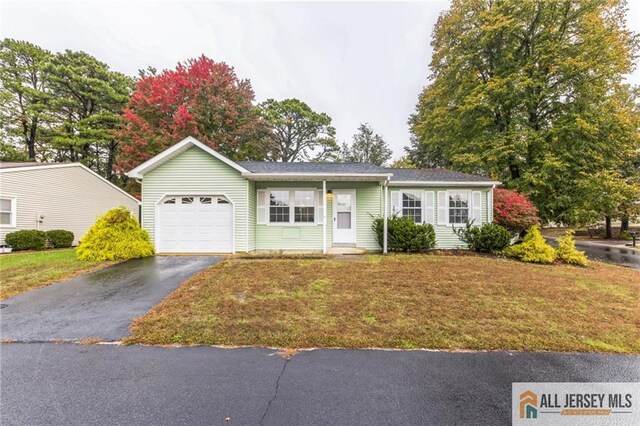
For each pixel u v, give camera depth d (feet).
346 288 19.70
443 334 13.17
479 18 51.42
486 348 12.00
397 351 11.71
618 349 12.05
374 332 13.32
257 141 74.43
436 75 63.36
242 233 34.83
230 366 10.49
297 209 37.65
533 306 16.84
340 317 14.96
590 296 18.93
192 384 9.38
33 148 77.15
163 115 67.97
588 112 45.34
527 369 10.48
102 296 18.06
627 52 45.47
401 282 21.22
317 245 37.42
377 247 38.06
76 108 78.23
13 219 41.65
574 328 14.01
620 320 15.16
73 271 23.91
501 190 41.52
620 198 43.34
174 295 17.98
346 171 36.37
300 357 11.17
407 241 35.12
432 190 38.91
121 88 80.74
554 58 47.50
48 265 26.09
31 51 72.02
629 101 55.47
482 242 35.37
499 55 52.42
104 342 12.33
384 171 36.73
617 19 45.75
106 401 8.51
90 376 9.80
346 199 38.45
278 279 21.66
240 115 70.95
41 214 45.78
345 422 7.67
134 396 8.75
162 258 30.53
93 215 56.49
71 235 47.42
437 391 9.09
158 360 10.89
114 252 28.94
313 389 9.13
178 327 13.60
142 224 34.60
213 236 34.78
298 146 99.71
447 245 38.70
